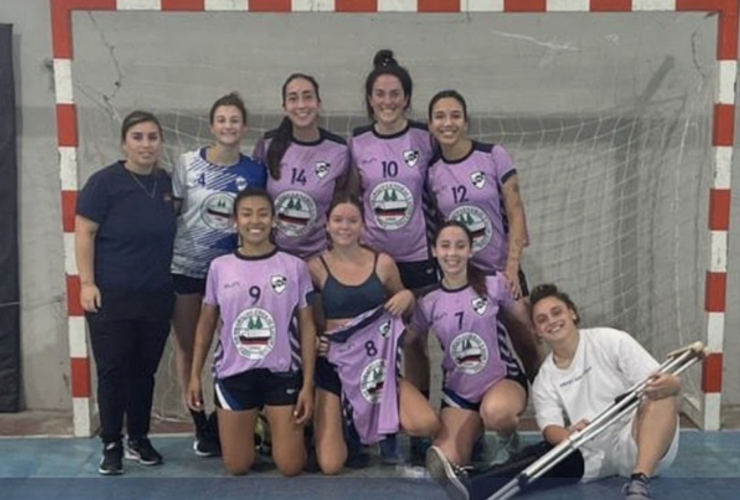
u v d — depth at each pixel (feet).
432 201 13.58
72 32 14.51
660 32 15.53
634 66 15.61
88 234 12.65
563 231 16.06
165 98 15.56
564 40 15.51
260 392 13.08
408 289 13.61
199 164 13.23
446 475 12.22
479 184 13.29
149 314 12.91
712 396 14.92
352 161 13.52
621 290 16.21
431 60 15.51
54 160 15.69
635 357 12.42
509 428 12.90
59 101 14.11
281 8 13.94
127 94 15.52
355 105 15.60
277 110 15.62
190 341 13.96
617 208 16.01
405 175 13.30
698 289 15.96
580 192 15.97
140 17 15.33
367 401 13.09
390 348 13.08
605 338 12.61
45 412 16.33
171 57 15.46
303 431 13.10
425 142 13.50
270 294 12.72
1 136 15.47
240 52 15.47
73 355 14.65
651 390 12.01
